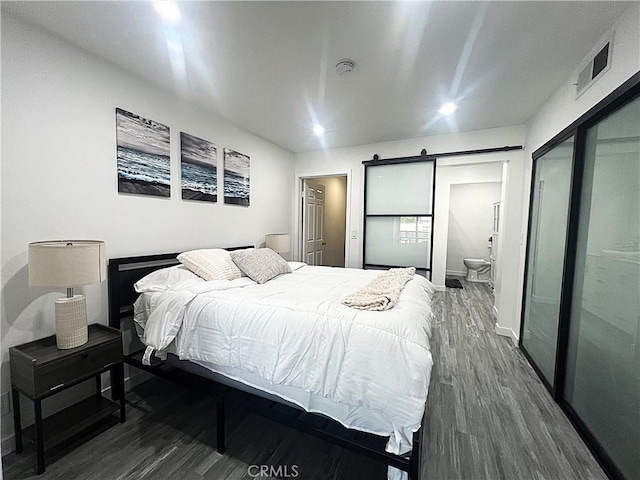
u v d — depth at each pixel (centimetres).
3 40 153
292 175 449
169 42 180
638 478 127
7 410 158
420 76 219
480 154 339
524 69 206
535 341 257
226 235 317
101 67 197
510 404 202
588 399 169
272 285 229
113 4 148
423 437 170
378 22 160
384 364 127
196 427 181
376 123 321
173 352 186
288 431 179
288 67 208
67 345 161
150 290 206
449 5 147
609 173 158
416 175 378
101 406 182
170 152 250
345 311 150
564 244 206
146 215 232
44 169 171
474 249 682
